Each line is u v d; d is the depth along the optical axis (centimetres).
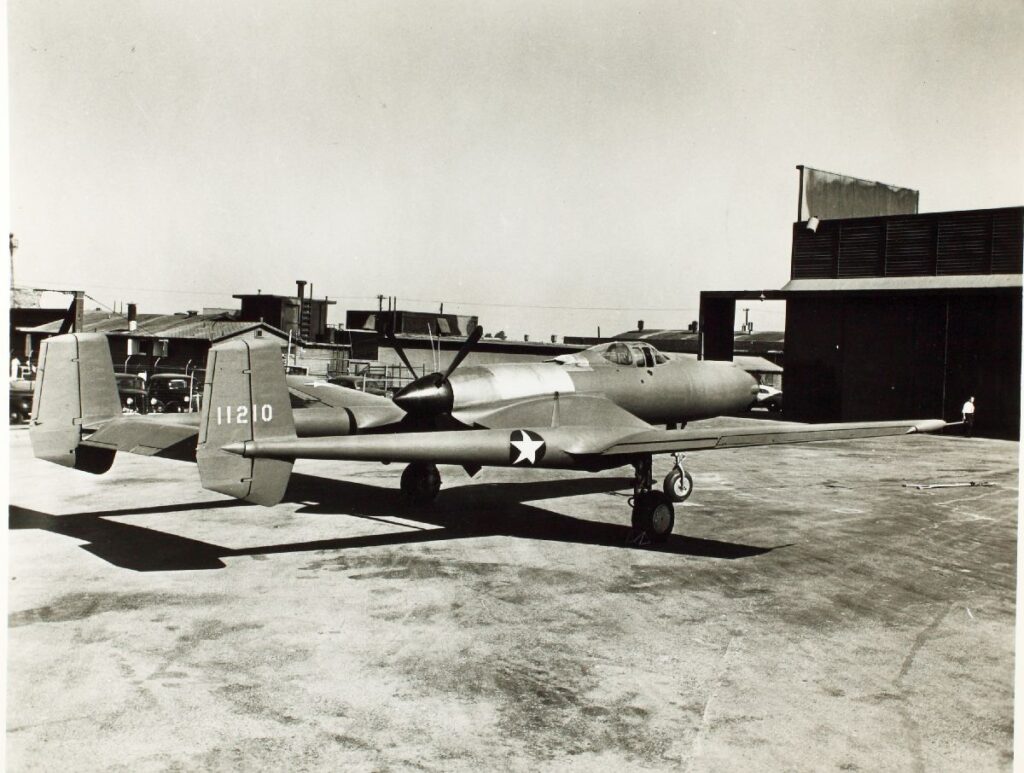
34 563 922
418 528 1138
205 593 811
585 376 1384
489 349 4350
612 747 504
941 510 1333
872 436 1134
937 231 3125
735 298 3628
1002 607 798
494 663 638
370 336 4378
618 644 684
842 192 3681
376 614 753
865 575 914
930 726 538
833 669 634
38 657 637
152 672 611
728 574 913
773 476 1775
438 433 976
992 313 2947
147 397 2888
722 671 628
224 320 4681
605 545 1049
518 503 1347
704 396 1562
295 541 1046
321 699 568
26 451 1895
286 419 855
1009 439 2759
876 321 3266
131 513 1217
